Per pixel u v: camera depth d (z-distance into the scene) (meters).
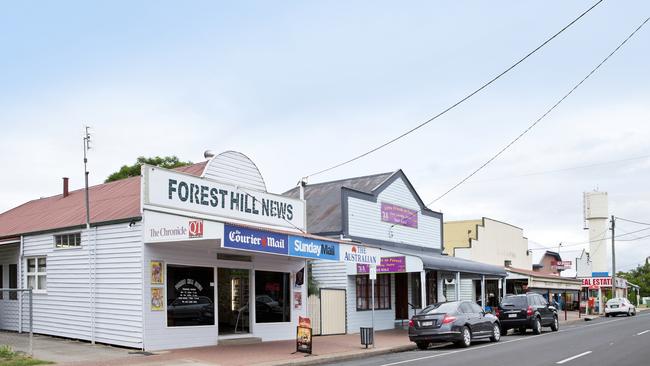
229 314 21.55
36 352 16.98
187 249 19.52
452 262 28.75
